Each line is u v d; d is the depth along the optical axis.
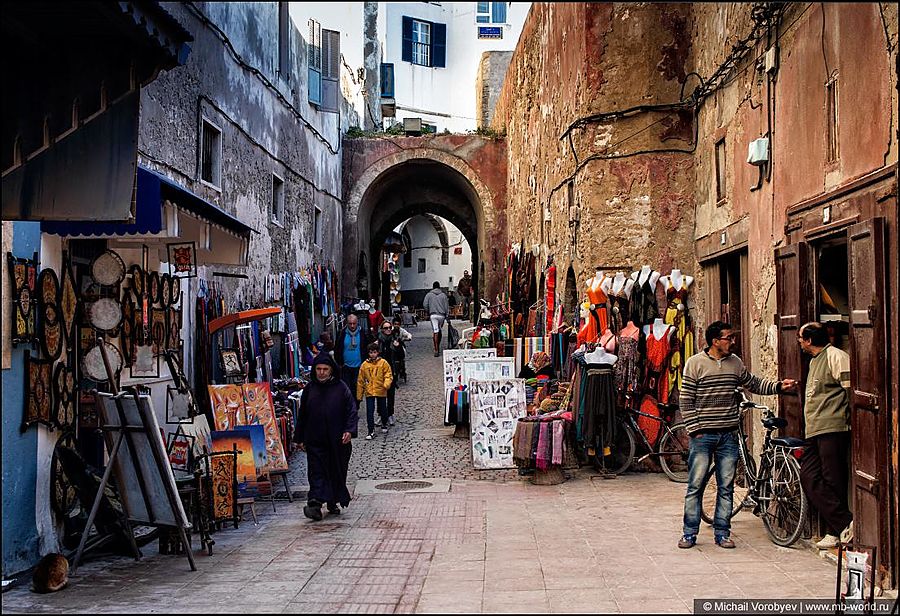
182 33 5.70
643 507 8.76
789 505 6.96
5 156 5.62
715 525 6.98
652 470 10.96
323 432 8.69
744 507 8.20
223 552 7.08
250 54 14.22
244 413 9.44
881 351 5.52
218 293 12.14
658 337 10.92
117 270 7.33
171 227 6.83
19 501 6.16
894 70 5.43
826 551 6.54
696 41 11.37
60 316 6.81
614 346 10.98
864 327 5.79
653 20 11.73
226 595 5.66
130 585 5.97
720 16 10.09
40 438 6.52
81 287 7.75
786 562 6.38
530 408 12.06
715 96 10.39
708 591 5.56
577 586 5.75
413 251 49.75
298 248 18.69
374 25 33.03
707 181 10.85
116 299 7.46
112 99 5.67
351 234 25.80
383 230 31.91
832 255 7.36
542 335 16.53
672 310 11.04
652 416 10.82
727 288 10.39
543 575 6.08
